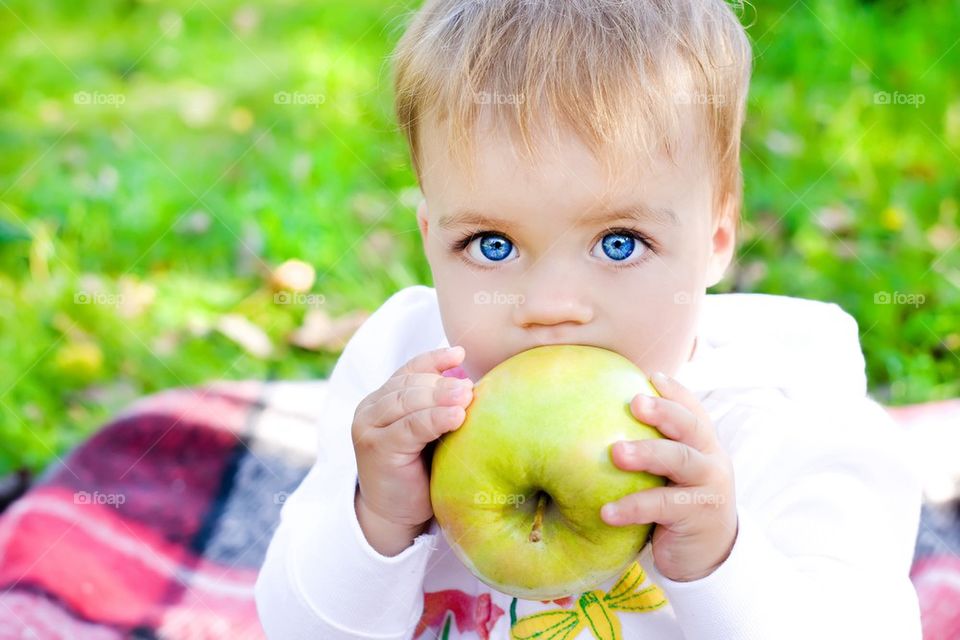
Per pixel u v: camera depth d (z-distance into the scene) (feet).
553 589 3.96
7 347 8.96
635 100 4.22
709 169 4.55
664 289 4.29
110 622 6.54
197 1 14.78
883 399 8.31
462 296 4.37
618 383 3.95
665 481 3.93
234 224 10.11
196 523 7.30
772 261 9.39
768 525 4.69
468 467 3.93
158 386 8.91
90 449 7.75
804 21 12.29
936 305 8.88
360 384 5.72
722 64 4.68
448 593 5.14
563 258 4.24
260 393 8.30
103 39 13.98
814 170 10.32
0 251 9.78
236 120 11.77
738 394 5.03
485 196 4.21
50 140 11.48
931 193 10.00
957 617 6.28
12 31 14.06
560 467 3.79
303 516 5.17
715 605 4.09
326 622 4.59
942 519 6.88
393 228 10.05
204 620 6.58
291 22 14.11
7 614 6.45
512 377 4.00
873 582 4.47
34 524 7.06
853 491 4.67
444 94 4.36
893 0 12.64
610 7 4.48
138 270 9.78
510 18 4.45
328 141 11.16
